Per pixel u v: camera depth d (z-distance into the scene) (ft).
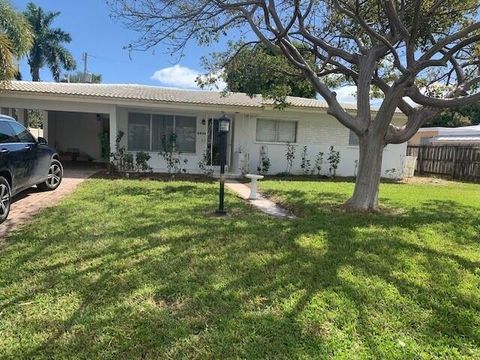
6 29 45.21
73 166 51.72
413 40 23.75
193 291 12.57
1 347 9.34
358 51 31.12
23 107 42.68
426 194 37.35
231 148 50.52
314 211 26.27
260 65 34.94
